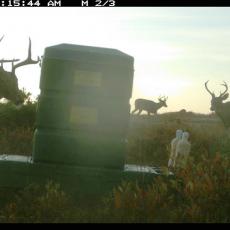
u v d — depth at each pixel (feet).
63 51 30.76
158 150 53.26
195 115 143.95
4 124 63.16
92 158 30.66
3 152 50.62
